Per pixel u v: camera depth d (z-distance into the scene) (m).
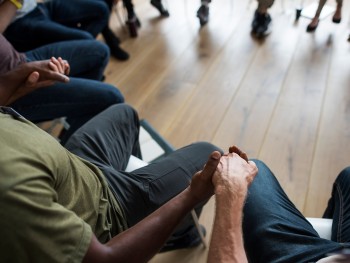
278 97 1.91
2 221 0.47
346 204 0.86
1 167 0.48
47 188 0.53
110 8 2.52
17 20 1.74
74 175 0.71
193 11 2.84
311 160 1.55
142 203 0.89
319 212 1.36
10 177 0.48
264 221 0.82
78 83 1.38
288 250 0.73
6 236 0.47
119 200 0.87
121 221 0.84
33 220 0.49
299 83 1.99
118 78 2.19
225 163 0.72
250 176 0.71
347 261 0.57
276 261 0.72
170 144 1.69
